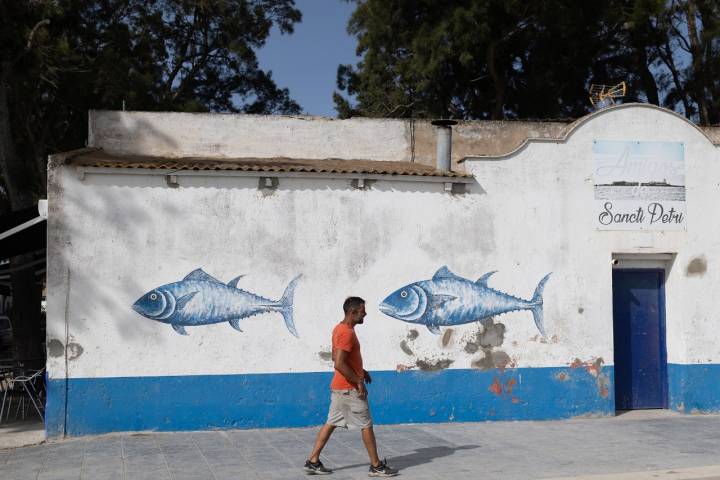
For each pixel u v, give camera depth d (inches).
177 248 413.4
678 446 377.4
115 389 403.2
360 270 432.8
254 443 380.8
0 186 886.4
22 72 660.7
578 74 994.1
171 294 411.2
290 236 426.3
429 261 440.8
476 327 444.1
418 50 927.7
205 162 449.4
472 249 446.6
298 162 502.6
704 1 995.9
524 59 1008.2
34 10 645.9
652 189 470.3
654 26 1015.6
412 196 441.4
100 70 823.1
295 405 420.8
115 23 911.0
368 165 494.3
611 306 461.1
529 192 455.8
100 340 402.9
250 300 419.5
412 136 585.3
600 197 464.1
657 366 482.0
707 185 478.0
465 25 887.1
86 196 405.7
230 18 1174.3
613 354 465.1
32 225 416.2
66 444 384.2
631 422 441.1
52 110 844.0
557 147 461.7
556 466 334.6
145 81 895.1
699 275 472.4
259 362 418.6
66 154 420.2
